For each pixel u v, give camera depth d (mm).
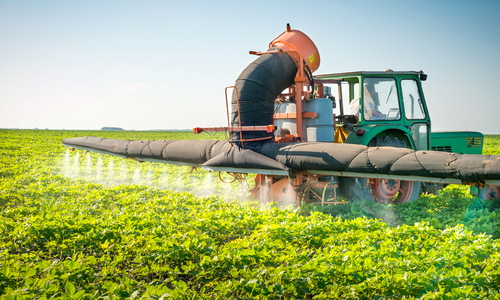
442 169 6574
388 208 9188
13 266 5082
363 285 4430
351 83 10109
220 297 4586
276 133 9547
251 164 8375
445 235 6684
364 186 9180
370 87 9805
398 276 4465
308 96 9289
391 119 9953
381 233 6555
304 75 9289
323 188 8867
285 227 6602
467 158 6410
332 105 9477
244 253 5262
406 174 6973
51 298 4109
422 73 10305
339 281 4656
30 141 36469
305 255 5297
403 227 6770
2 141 34938
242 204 9602
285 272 4773
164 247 5707
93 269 5090
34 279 4730
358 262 4949
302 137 9180
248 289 4438
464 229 7031
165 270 5109
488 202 9859
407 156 6977
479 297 4113
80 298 4227
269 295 4473
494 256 5297
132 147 11375
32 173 15195
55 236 6488
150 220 7215
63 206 8883
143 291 4531
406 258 5230
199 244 5719
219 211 7957
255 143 8703
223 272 5148
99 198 10008
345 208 9008
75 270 4973
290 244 6062
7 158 20656
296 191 8781
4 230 6914
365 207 9062
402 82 10195
